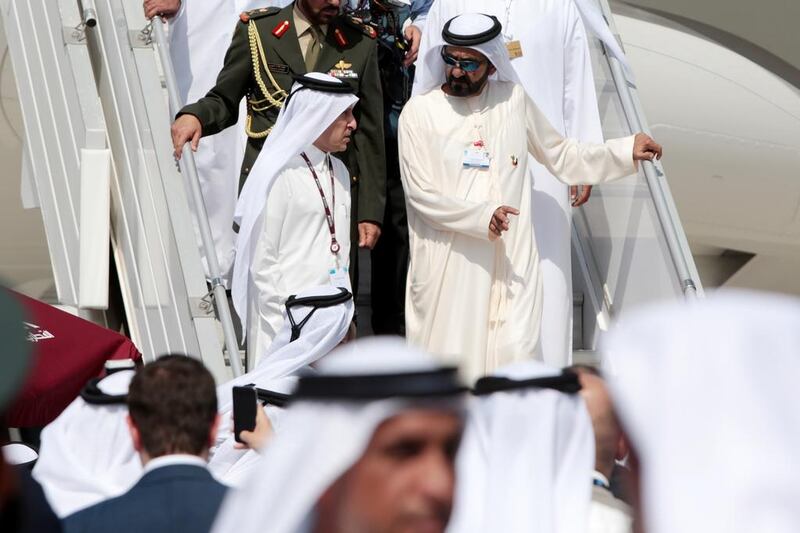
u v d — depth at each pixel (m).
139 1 23.58
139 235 22.55
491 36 21.55
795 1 35.59
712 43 35.47
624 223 23.86
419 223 22.09
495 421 8.95
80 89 23.19
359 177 22.50
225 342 20.47
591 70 24.44
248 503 7.04
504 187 21.69
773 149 35.06
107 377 13.15
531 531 8.48
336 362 7.24
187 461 10.56
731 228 36.38
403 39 24.69
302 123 20.30
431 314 21.75
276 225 20.11
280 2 25.94
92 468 12.63
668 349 6.02
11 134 36.03
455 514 8.58
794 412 5.77
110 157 23.09
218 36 25.64
